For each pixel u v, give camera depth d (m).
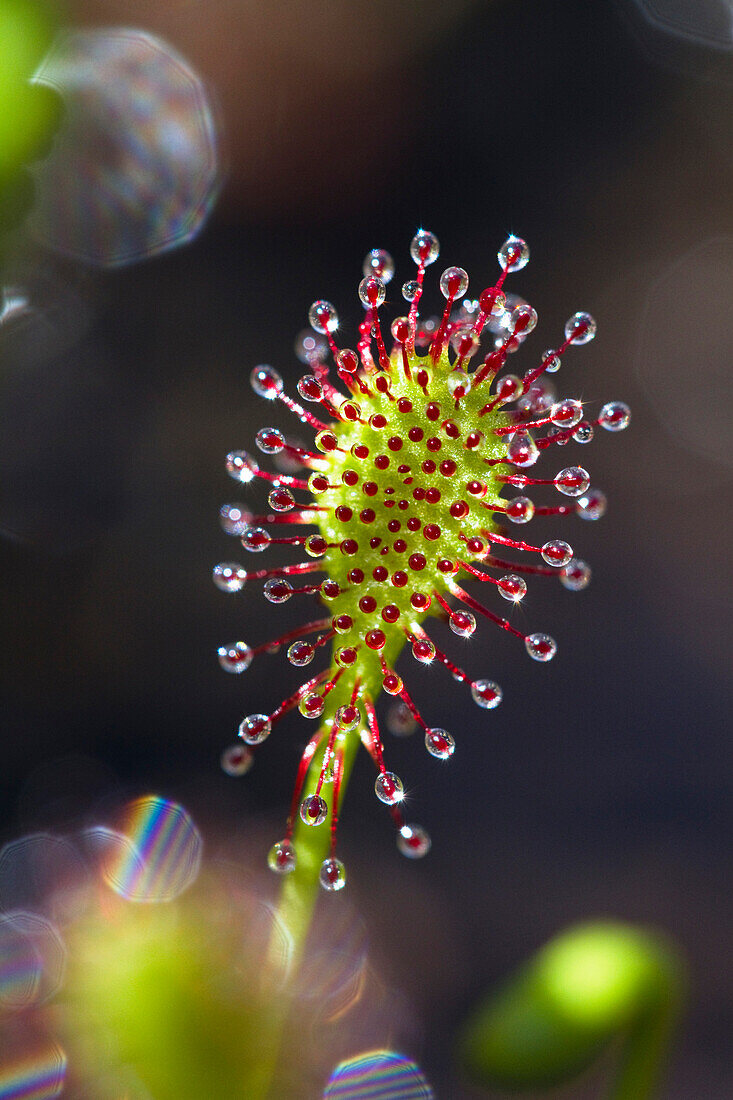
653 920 0.29
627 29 0.53
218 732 0.34
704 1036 0.26
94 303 0.40
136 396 0.39
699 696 0.36
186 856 0.28
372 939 0.27
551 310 0.46
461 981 0.27
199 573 0.37
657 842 0.31
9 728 0.33
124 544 0.37
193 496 0.38
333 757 0.13
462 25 0.52
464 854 0.31
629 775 0.33
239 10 0.45
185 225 0.37
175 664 0.35
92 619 0.35
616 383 0.44
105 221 0.34
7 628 0.34
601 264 0.48
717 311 0.46
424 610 0.13
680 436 0.43
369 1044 0.24
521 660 0.36
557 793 0.33
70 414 0.38
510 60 0.52
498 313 0.13
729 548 0.40
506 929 0.29
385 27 0.50
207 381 0.40
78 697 0.34
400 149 0.49
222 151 0.42
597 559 0.40
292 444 0.13
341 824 0.32
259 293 0.44
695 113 0.51
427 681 0.36
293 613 0.37
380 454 0.13
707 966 0.27
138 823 0.29
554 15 0.53
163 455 0.38
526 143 0.51
